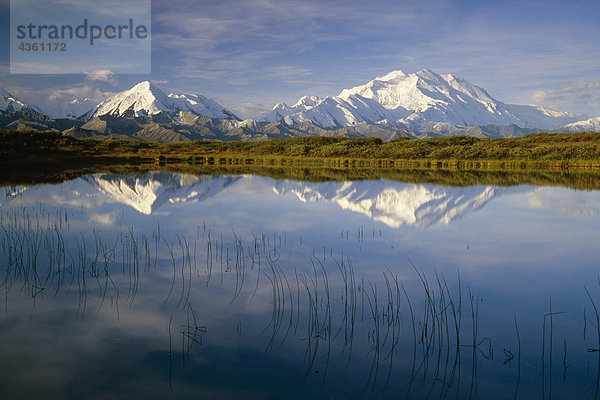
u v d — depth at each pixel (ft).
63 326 35.47
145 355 31.14
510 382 28.66
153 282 46.70
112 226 78.43
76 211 95.25
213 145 540.11
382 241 69.92
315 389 27.40
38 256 55.88
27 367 29.25
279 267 53.62
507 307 42.04
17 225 77.30
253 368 29.60
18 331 34.42
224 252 60.44
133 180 177.78
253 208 104.78
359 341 33.81
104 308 39.27
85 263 53.31
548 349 33.27
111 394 26.40
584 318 39.50
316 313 38.19
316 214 96.63
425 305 41.83
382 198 125.59
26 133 320.29
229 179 189.88
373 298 43.19
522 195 135.23
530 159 344.08
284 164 344.08
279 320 37.32
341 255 60.34
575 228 84.02
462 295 45.37
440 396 27.04
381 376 28.99
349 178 200.23
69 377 28.19
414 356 31.73
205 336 34.12
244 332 34.94
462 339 34.63
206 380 28.02
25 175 185.37
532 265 57.57
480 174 232.94
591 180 191.42
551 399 26.84
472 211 104.83
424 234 76.48
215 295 43.01
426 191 144.05
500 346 33.63
